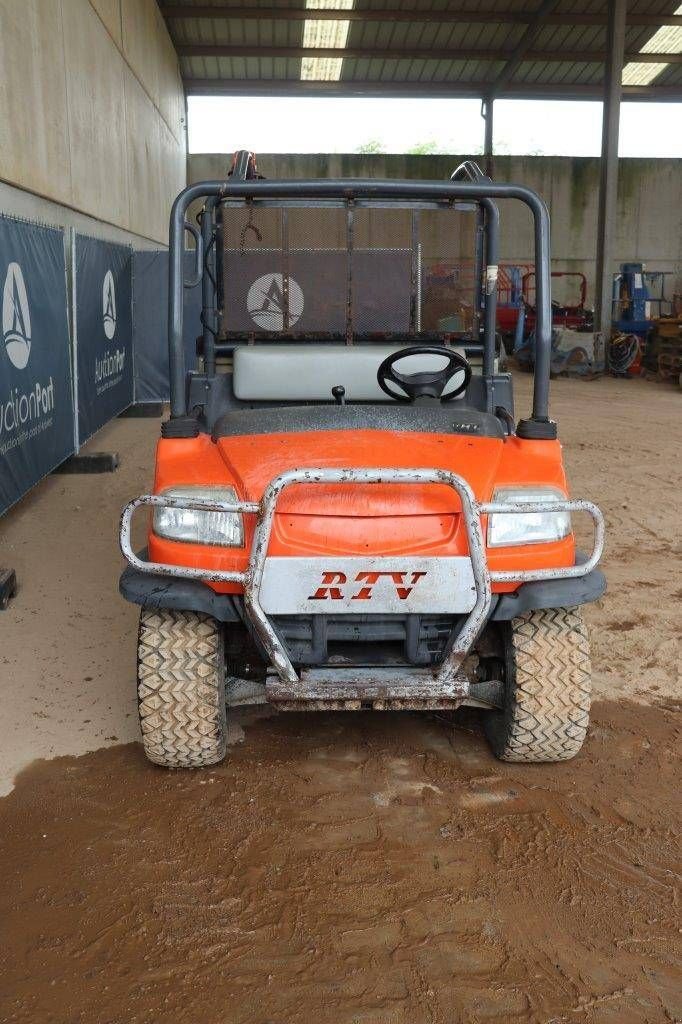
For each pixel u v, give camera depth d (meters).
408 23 19.78
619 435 10.17
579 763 3.19
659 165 25.36
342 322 3.61
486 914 2.39
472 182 3.12
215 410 3.60
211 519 2.74
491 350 3.57
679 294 25.88
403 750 3.27
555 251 25.58
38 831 2.75
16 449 6.10
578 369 16.69
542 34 20.70
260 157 24.17
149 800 2.91
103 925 2.34
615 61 16.78
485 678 3.25
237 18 19.02
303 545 2.66
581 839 2.73
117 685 3.78
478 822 2.81
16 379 6.10
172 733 2.90
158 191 16.94
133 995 2.10
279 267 3.55
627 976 2.17
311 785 3.01
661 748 3.31
